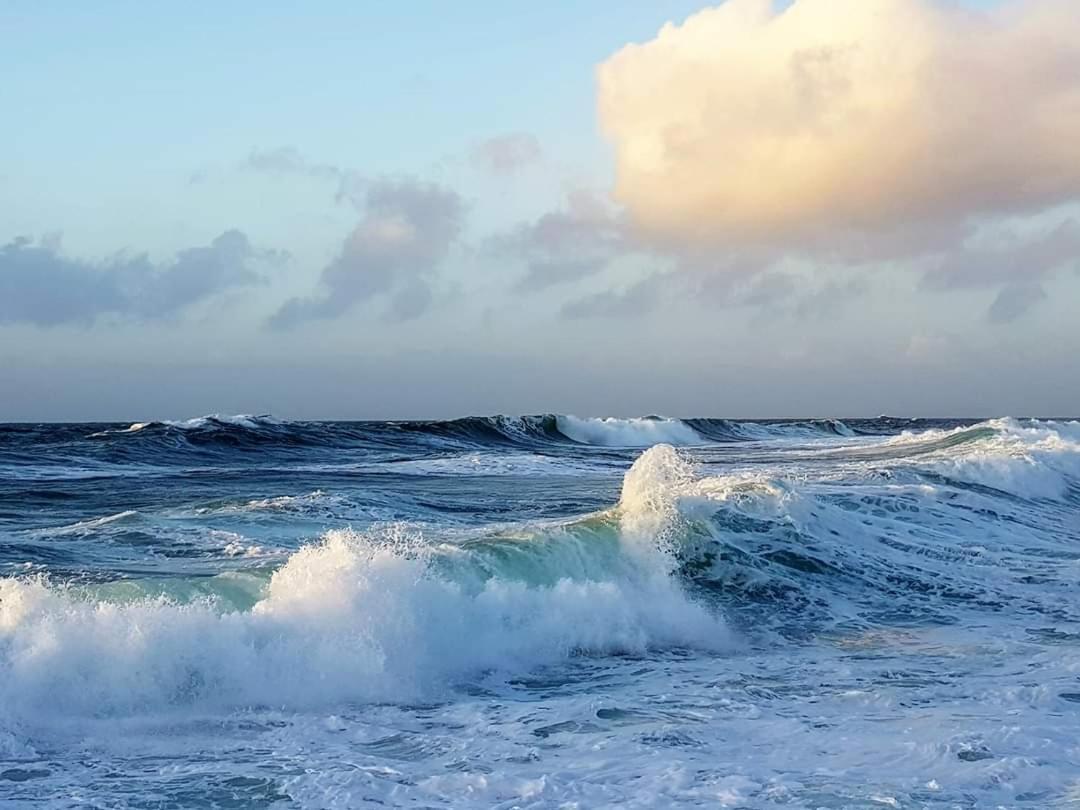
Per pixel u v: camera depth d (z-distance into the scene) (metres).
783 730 7.52
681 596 12.26
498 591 10.42
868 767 6.58
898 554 15.12
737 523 14.80
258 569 11.69
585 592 11.09
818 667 9.80
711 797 6.03
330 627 8.93
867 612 12.42
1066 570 14.80
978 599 13.11
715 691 8.80
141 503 21.41
